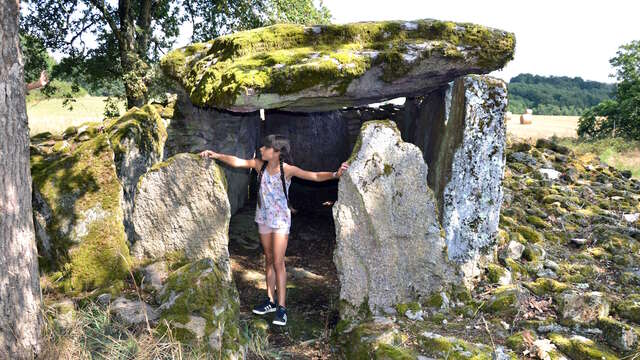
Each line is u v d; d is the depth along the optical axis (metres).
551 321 3.86
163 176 4.12
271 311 4.36
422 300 4.12
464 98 4.40
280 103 4.54
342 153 9.20
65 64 12.57
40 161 4.73
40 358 3.18
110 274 4.17
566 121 43.84
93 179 4.42
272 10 12.20
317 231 6.89
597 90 87.44
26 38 12.02
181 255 4.22
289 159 4.09
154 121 5.43
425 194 4.04
